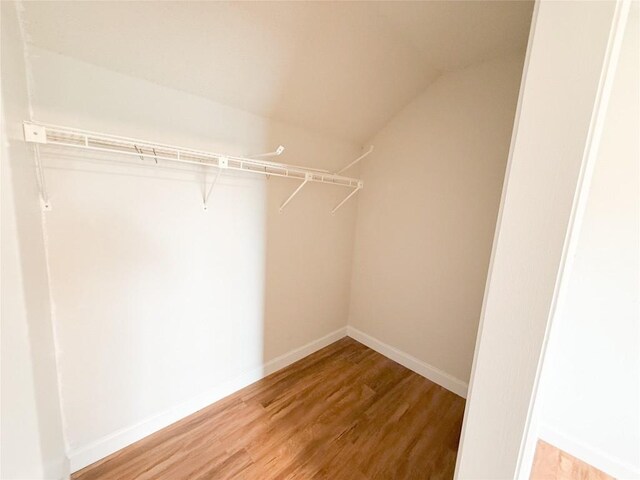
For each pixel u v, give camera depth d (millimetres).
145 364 1413
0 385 716
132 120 1218
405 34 1495
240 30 1191
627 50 1253
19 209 761
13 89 789
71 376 1192
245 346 1857
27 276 800
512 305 643
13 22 833
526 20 1311
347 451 1458
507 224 639
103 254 1213
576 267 1434
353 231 2473
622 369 1367
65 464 1175
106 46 1064
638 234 1291
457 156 1838
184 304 1514
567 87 554
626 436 1379
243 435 1514
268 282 1910
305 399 1813
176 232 1424
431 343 2070
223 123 1508
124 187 1231
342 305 2547
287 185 1889
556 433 1565
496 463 698
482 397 703
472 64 1718
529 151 604
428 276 2051
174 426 1543
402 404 1812
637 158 1272
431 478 1339
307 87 1603
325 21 1294
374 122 2104
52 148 1043
